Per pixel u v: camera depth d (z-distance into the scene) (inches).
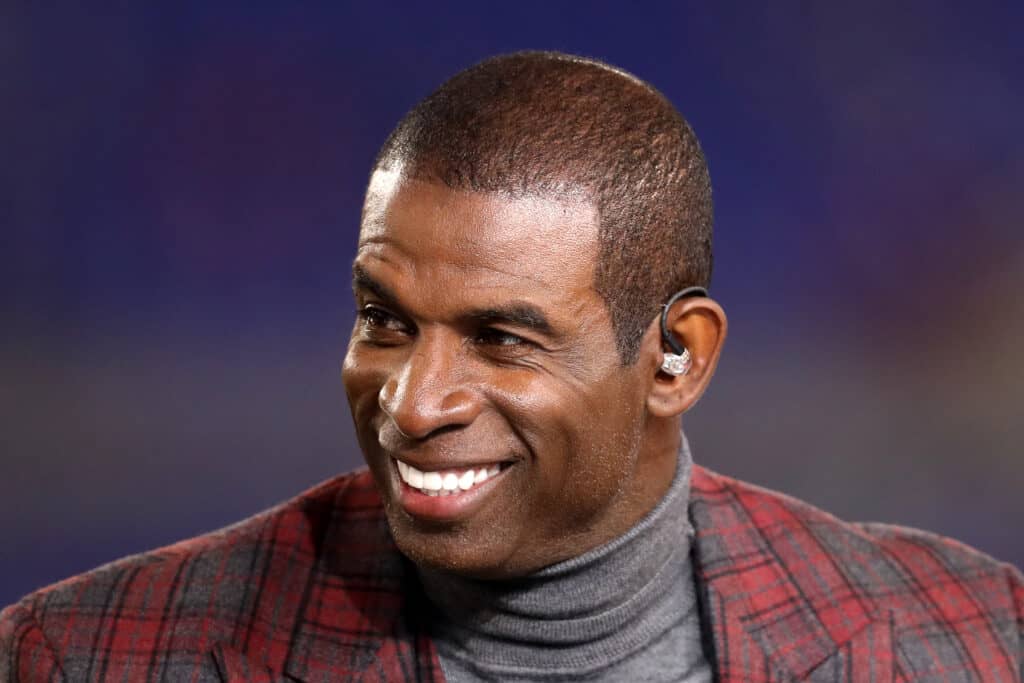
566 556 197.0
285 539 220.4
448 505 182.4
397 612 209.6
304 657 207.9
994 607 234.4
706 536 223.5
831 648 217.6
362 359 186.2
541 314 176.9
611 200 181.9
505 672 203.5
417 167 179.0
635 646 208.2
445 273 175.5
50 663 204.4
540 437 181.2
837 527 237.5
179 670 205.5
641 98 192.5
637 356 188.7
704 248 198.8
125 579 214.2
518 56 191.8
